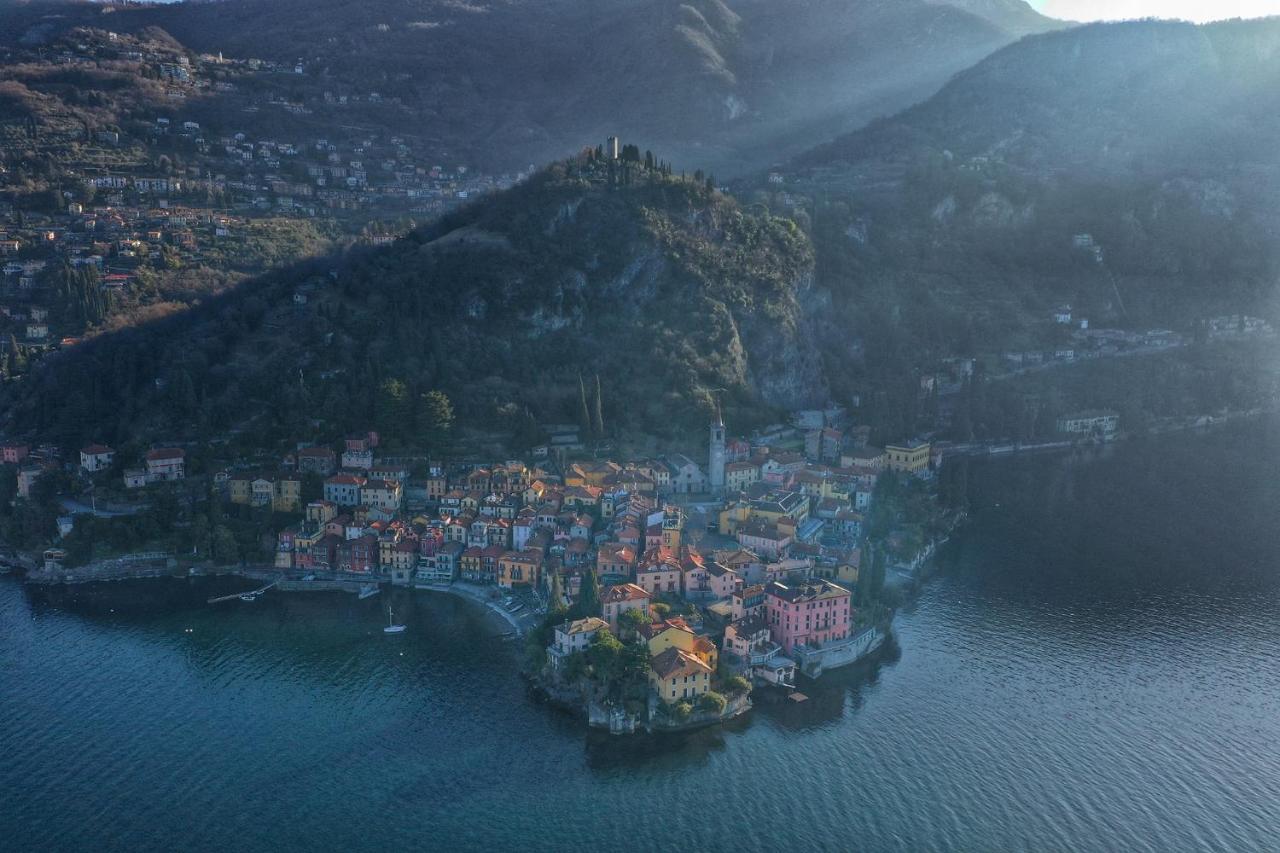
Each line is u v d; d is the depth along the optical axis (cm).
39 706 19712
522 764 17825
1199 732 18900
